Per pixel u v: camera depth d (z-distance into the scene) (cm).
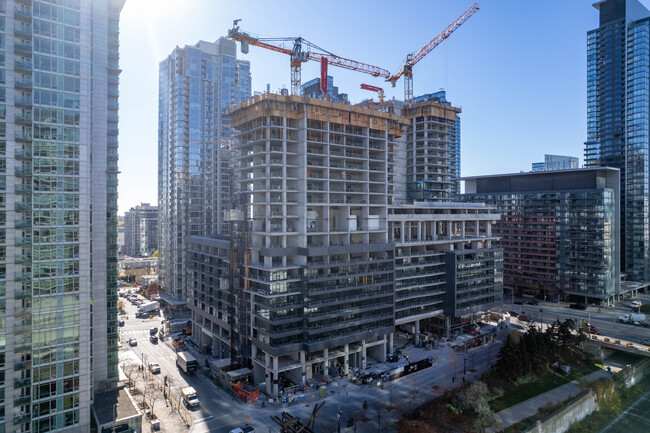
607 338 13238
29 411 7088
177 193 19300
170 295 19462
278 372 9900
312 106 11050
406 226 14000
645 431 9150
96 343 9306
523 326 15450
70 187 7469
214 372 10831
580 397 9569
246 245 11256
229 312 11450
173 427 8256
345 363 11019
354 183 12275
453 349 13038
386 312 11919
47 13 7362
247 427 8112
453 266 13938
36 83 7250
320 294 10538
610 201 19075
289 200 11056
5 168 7031
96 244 9438
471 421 8338
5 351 6900
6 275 6956
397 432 8075
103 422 7644
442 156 19000
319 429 8231
